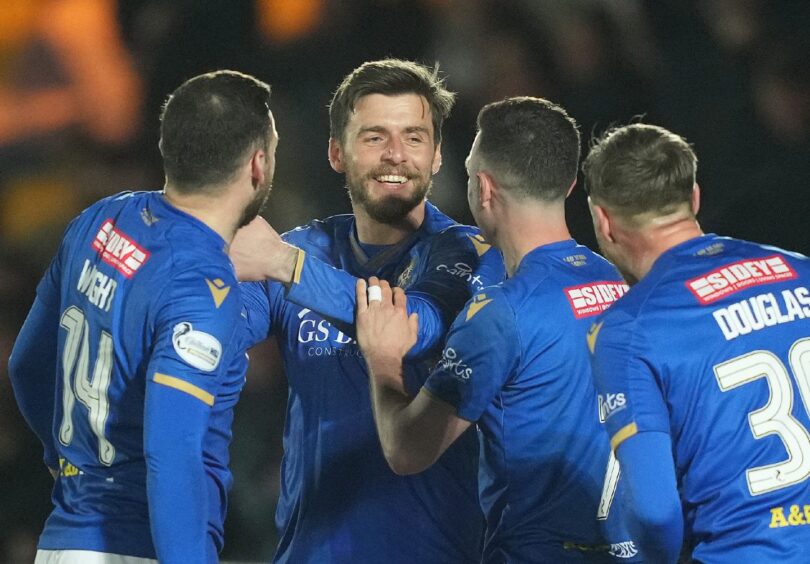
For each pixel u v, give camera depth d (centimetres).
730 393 1092
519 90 2792
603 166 1160
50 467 1355
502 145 1270
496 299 1226
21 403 1334
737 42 2777
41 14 3127
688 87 2794
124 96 3050
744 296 1118
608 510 1241
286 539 1445
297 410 1444
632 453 1078
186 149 1180
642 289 1128
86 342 1197
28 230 2928
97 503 1187
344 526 1396
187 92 1192
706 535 1095
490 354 1212
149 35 3070
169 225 1181
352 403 1409
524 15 2816
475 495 1409
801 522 1073
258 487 2514
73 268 1230
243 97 1194
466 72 2822
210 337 1130
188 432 1109
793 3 2773
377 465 1396
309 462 1420
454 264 1398
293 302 1364
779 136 2656
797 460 1083
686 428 1101
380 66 1423
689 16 2867
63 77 3061
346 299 1360
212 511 1230
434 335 1350
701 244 1151
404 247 1458
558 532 1235
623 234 1169
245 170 1197
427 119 1426
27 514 2438
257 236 1346
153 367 1120
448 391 1226
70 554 1178
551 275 1248
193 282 1146
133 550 1175
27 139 3030
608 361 1106
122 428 1181
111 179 3008
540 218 1277
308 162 2870
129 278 1168
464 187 2769
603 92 2780
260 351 2616
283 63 2975
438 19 2898
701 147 2719
